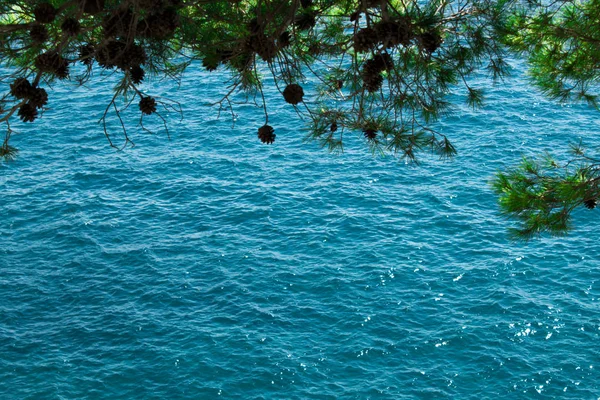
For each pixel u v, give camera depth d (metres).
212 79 79.25
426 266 47.22
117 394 37.25
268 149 64.75
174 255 50.03
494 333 40.56
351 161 61.78
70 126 69.88
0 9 9.14
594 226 50.22
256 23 9.40
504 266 46.56
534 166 13.23
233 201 56.62
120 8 8.37
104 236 52.62
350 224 52.44
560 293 43.81
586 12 11.10
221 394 37.00
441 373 37.84
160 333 41.88
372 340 40.56
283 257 49.06
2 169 62.47
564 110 68.81
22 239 52.62
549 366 37.91
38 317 44.06
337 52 10.95
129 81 9.68
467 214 53.22
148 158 64.06
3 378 38.53
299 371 38.31
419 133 11.04
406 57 10.30
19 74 9.27
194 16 10.12
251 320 42.72
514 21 10.74
